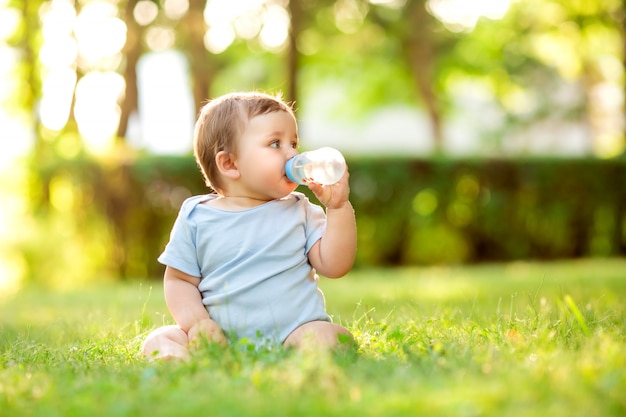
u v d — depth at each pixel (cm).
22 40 1545
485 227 1423
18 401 250
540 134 2767
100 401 240
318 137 3753
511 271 1115
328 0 1802
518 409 208
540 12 2180
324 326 336
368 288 810
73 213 1319
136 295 791
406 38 2180
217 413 215
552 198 1439
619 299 598
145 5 1528
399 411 210
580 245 1464
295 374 248
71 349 358
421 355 297
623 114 1950
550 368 256
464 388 230
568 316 404
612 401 213
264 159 348
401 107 3341
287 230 349
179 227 357
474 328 369
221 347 314
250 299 342
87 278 1316
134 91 1520
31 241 1283
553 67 2448
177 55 1678
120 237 1300
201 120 367
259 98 362
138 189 1289
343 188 345
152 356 321
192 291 353
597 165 1452
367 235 1396
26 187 1337
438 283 867
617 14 1945
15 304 762
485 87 2686
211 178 364
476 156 1419
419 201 1406
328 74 2753
